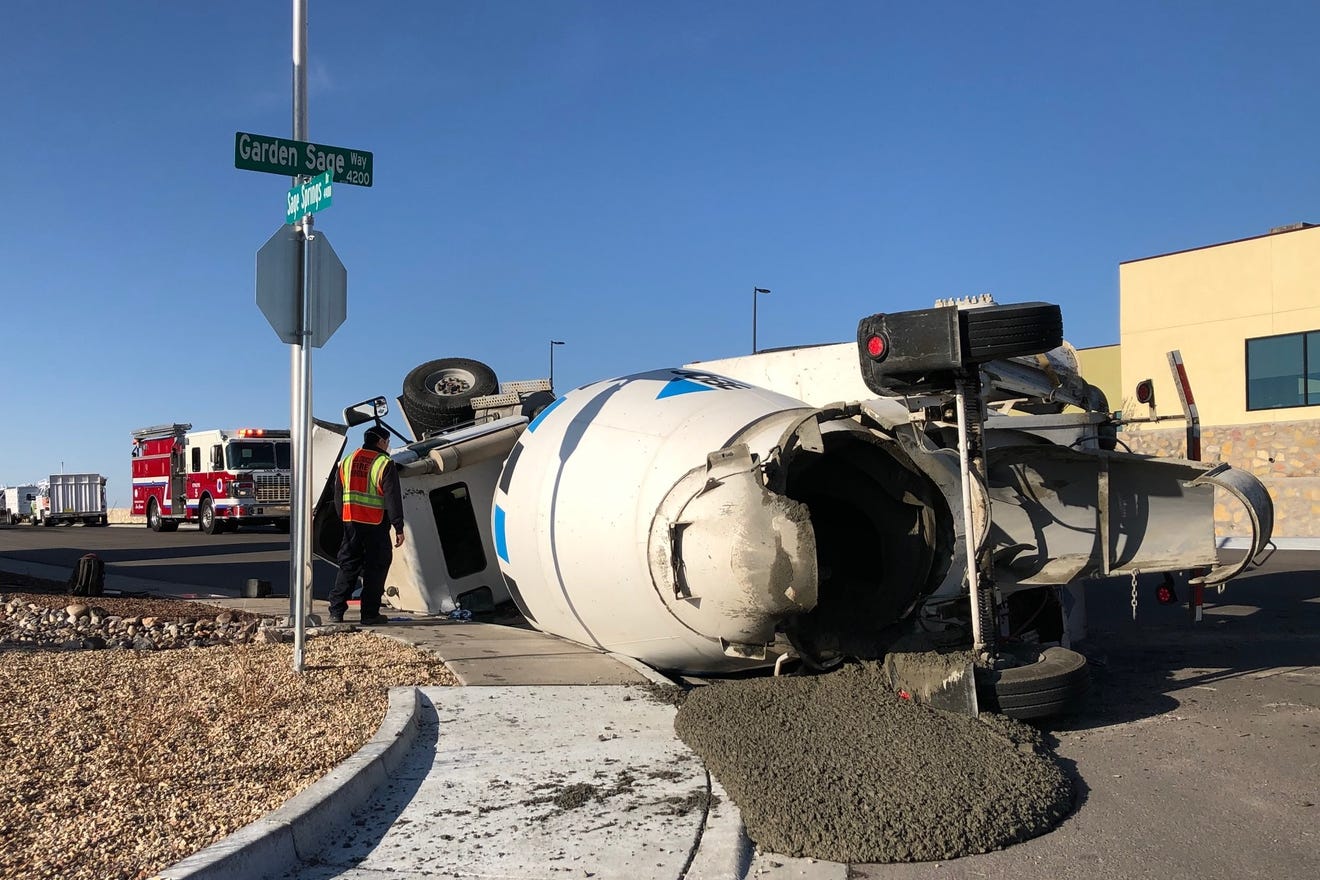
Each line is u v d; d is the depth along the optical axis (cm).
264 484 2870
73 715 536
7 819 384
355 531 870
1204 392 2331
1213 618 983
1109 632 910
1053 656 584
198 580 1462
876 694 548
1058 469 689
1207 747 531
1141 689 671
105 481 4528
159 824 379
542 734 521
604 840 383
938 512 596
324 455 925
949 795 415
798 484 635
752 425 599
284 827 366
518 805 421
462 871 358
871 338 554
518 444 768
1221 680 696
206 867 325
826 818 394
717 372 877
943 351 528
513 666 675
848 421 595
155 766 450
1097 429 740
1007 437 691
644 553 581
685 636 593
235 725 519
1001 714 531
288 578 1470
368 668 665
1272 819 422
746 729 493
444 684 627
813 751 461
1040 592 737
